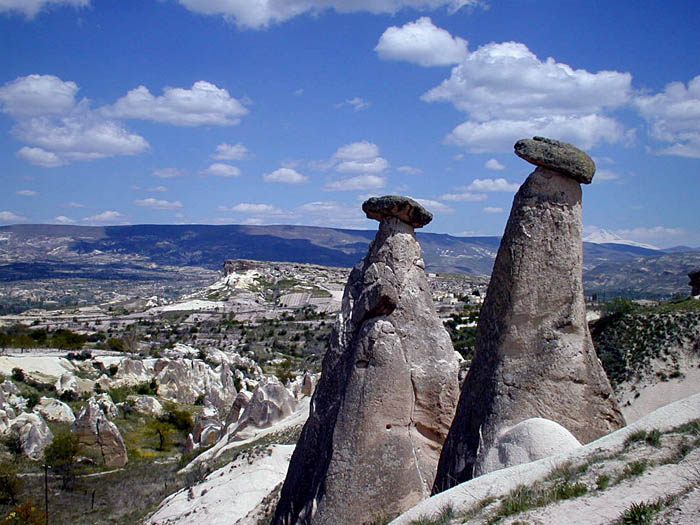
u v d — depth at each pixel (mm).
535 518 10133
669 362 47469
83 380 72125
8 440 48156
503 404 13133
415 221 16641
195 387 76750
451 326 76688
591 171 13750
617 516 9414
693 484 9492
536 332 13461
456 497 11758
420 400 15406
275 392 47344
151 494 39312
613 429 13461
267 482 29609
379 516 14156
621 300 62281
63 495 40219
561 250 13570
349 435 14656
